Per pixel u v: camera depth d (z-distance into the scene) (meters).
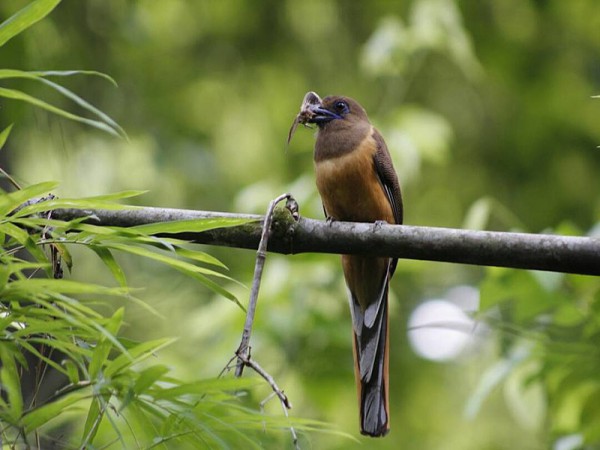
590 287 9.08
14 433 5.32
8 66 11.38
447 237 6.71
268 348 11.14
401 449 13.95
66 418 7.70
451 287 14.59
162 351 11.47
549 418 11.37
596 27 15.58
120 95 14.05
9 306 5.34
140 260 12.48
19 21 4.99
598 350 8.89
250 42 15.51
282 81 15.55
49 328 5.04
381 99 15.00
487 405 14.30
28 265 4.86
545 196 15.30
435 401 14.33
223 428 5.23
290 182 14.74
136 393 4.84
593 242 6.48
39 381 5.39
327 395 11.51
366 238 6.85
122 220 6.89
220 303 11.25
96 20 13.63
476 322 8.64
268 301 11.08
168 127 14.71
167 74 15.18
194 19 15.56
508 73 15.60
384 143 9.63
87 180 13.26
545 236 6.57
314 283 11.34
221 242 7.05
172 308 12.45
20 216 5.37
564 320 8.97
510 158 15.48
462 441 13.97
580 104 15.50
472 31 15.45
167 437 5.14
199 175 14.35
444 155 12.87
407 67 13.62
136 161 14.21
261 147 15.29
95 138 13.57
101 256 5.64
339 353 11.37
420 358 14.20
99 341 4.91
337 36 15.41
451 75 15.41
